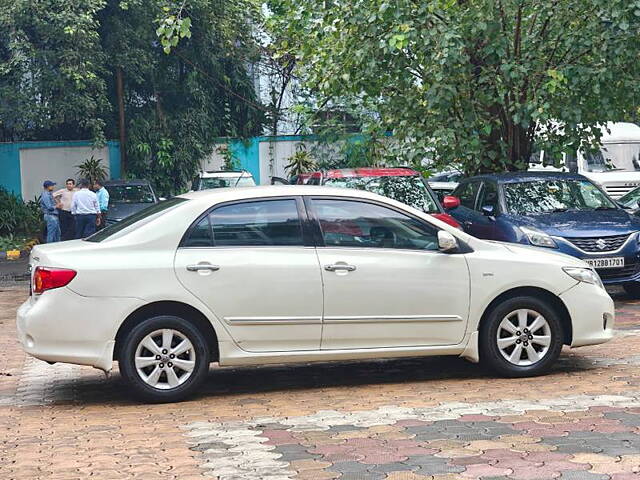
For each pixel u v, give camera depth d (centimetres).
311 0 1694
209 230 840
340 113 2672
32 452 672
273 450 647
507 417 722
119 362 823
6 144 3078
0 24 2675
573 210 1440
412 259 862
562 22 1645
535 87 1681
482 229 1469
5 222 2853
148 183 2495
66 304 806
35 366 1048
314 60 1789
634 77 1652
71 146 3177
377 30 1603
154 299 816
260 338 836
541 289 890
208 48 3291
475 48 1680
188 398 844
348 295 846
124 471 607
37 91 2822
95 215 2173
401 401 802
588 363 951
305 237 852
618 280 1337
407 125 1748
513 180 1506
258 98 3503
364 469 588
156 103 3319
